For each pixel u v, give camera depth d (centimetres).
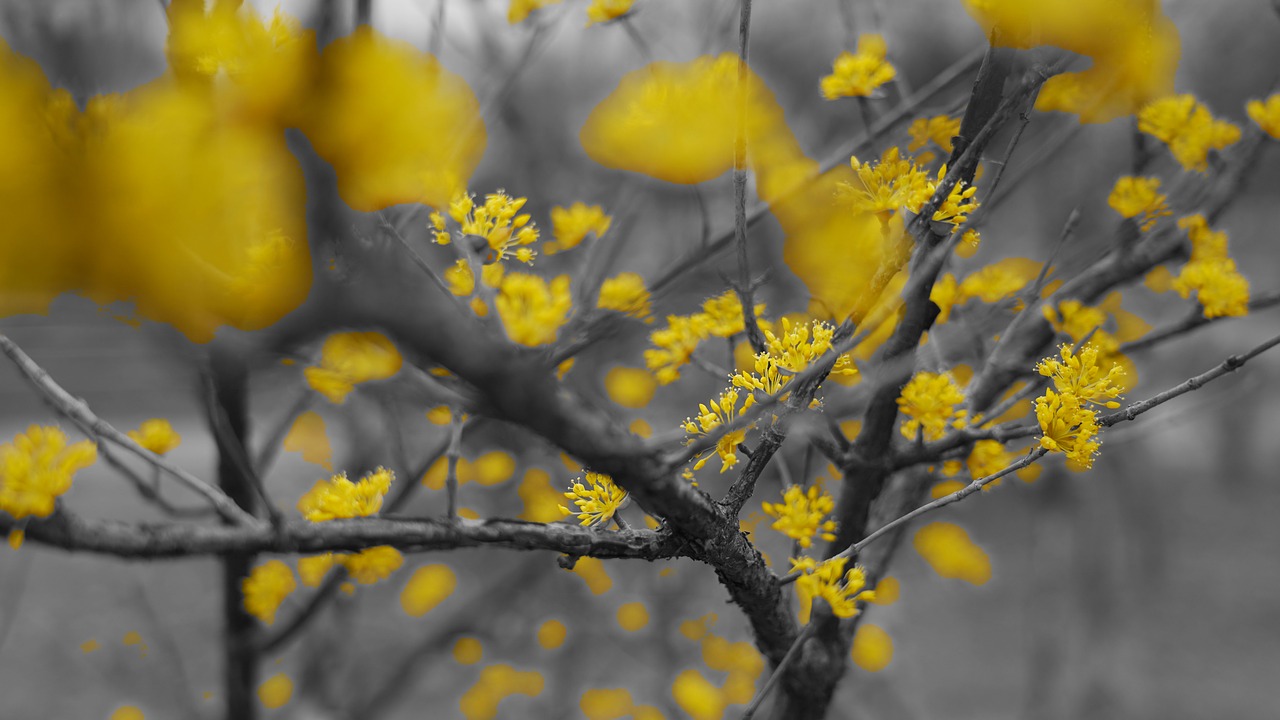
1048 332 79
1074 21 66
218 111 57
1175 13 79
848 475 74
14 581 99
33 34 56
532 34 81
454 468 65
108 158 56
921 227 66
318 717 118
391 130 57
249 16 57
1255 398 256
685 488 64
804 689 75
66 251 56
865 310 67
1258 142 78
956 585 211
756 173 79
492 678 153
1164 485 289
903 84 81
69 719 153
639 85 78
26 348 62
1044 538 151
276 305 57
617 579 160
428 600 130
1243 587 269
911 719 168
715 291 77
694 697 136
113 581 193
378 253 57
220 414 63
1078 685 149
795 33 102
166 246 56
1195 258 78
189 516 77
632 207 87
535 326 62
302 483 113
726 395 67
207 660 136
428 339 58
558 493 112
